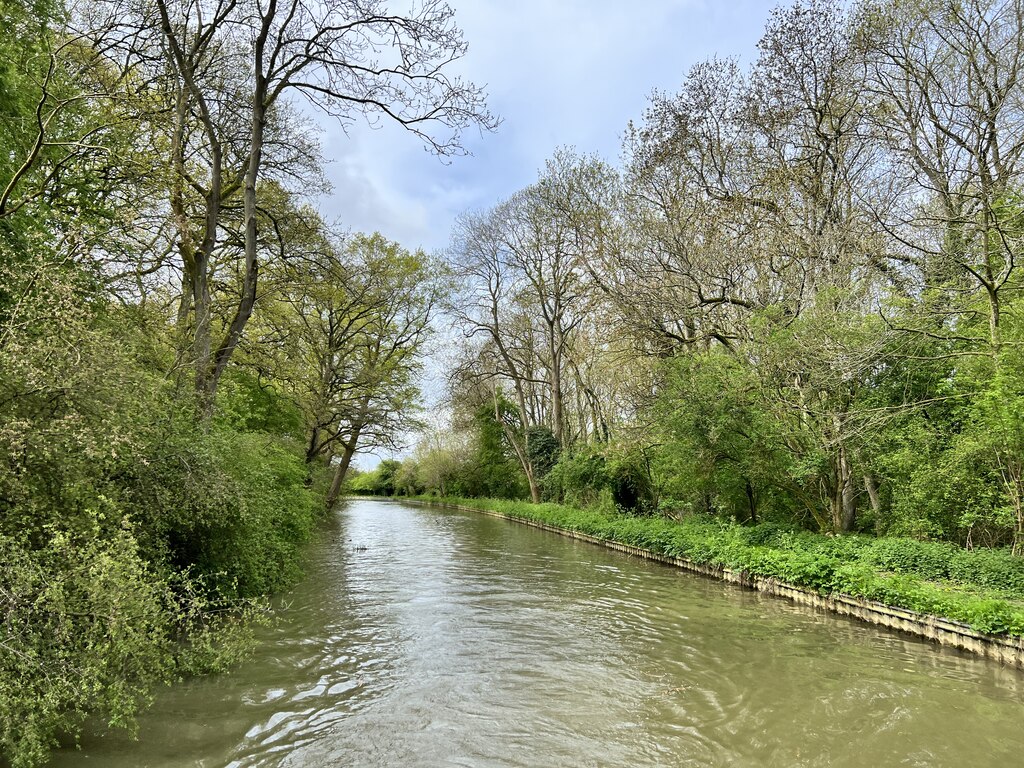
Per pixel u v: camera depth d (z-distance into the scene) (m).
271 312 19.05
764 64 17.56
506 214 35.31
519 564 18.34
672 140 19.36
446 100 13.73
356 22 13.11
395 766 5.36
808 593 12.34
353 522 35.16
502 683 7.60
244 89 14.40
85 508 5.93
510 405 48.34
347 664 8.19
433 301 32.62
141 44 11.77
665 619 11.11
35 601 4.76
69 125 10.93
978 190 12.21
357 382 28.84
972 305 12.46
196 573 8.92
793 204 16.88
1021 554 11.08
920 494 12.61
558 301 34.94
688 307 18.05
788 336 13.73
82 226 7.46
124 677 5.55
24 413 5.57
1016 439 10.41
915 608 9.88
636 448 23.81
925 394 14.03
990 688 7.49
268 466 12.33
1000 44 13.30
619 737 6.07
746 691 7.39
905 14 14.27
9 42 9.75
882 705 6.93
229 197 15.77
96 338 5.99
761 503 18.56
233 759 5.36
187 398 9.05
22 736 4.63
